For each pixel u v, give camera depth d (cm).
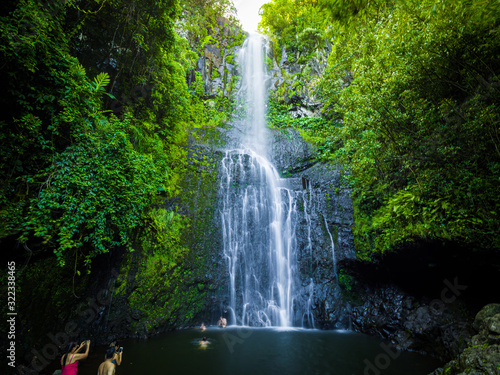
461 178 576
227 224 1034
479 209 540
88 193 541
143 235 864
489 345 402
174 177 1029
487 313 489
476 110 544
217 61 1814
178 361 604
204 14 1850
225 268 972
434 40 527
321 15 662
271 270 1037
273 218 1121
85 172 545
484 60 518
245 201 1102
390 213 758
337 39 708
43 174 496
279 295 1009
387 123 721
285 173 1375
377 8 665
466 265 598
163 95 1032
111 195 591
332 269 972
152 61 919
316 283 968
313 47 1869
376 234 852
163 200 955
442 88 625
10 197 468
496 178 514
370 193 923
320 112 1692
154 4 825
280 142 1495
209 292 928
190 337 775
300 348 691
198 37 1777
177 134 1179
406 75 622
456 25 484
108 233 607
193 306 890
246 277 996
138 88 912
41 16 474
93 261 743
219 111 1666
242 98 1769
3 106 472
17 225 462
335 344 723
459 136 578
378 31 690
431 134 647
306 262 1013
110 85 824
